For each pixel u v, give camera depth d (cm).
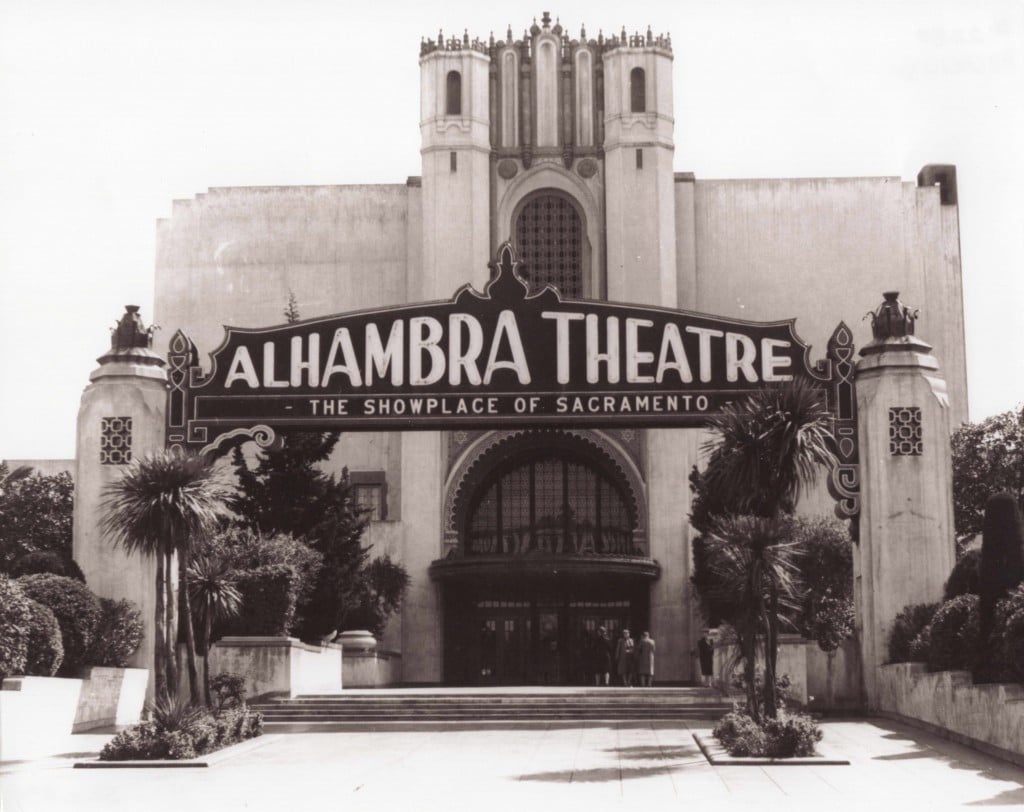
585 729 2723
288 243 5572
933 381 3000
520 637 4981
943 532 2939
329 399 3016
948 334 5381
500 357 3014
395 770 2019
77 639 2620
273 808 1625
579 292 5238
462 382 3009
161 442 3017
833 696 2967
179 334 3056
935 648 2500
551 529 5125
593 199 5256
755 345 2997
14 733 2148
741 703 2580
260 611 3066
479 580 4859
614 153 5222
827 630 3148
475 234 5175
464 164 5209
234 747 2295
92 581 2934
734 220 5466
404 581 4834
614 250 5172
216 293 5544
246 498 4006
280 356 3036
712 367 2994
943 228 5459
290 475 4016
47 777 1947
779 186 5484
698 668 4528
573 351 3009
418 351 3025
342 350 3033
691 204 5453
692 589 4759
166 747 2108
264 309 5528
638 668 3938
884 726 2636
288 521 3950
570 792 1742
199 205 5600
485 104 5284
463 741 2494
